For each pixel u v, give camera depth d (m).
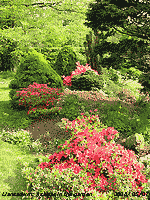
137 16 6.43
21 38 10.91
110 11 6.24
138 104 7.96
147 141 6.32
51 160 4.88
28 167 4.66
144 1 6.42
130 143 5.70
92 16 6.69
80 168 4.53
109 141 5.04
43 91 7.22
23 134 6.00
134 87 9.80
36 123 6.65
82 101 7.29
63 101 7.28
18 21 12.68
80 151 4.59
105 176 4.58
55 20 14.52
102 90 8.84
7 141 5.77
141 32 6.78
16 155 5.26
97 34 8.02
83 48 11.99
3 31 11.21
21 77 7.61
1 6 13.69
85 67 9.30
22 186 4.40
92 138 4.78
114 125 6.50
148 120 7.18
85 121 5.22
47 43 11.48
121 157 4.68
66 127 5.08
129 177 4.52
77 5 16.56
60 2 16.47
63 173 4.40
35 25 13.19
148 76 6.93
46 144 5.81
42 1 15.88
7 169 4.75
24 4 14.62
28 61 7.72
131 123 6.70
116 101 7.74
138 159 5.33
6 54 10.55
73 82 9.09
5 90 9.05
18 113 7.14
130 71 11.14
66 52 10.03
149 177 4.85
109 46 7.41
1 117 6.79
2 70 10.88
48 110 6.91
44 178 4.35
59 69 9.91
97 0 6.64
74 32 13.45
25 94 7.04
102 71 9.97
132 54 7.11
